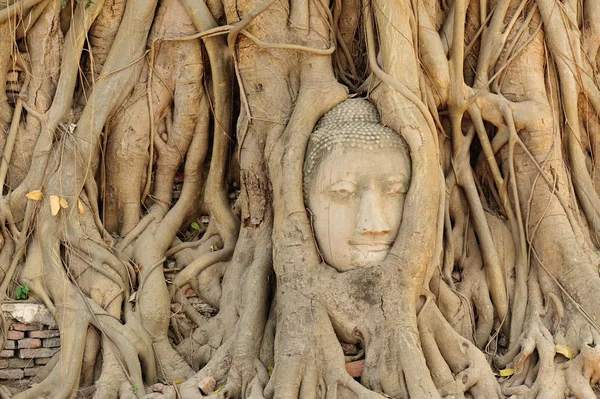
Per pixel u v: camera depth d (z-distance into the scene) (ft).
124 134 27.32
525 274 26.63
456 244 27.25
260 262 25.80
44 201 26.00
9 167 26.43
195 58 27.55
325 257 24.82
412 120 25.00
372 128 25.05
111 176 27.50
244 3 26.68
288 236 24.79
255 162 26.48
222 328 25.76
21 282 25.50
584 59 28.68
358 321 24.02
